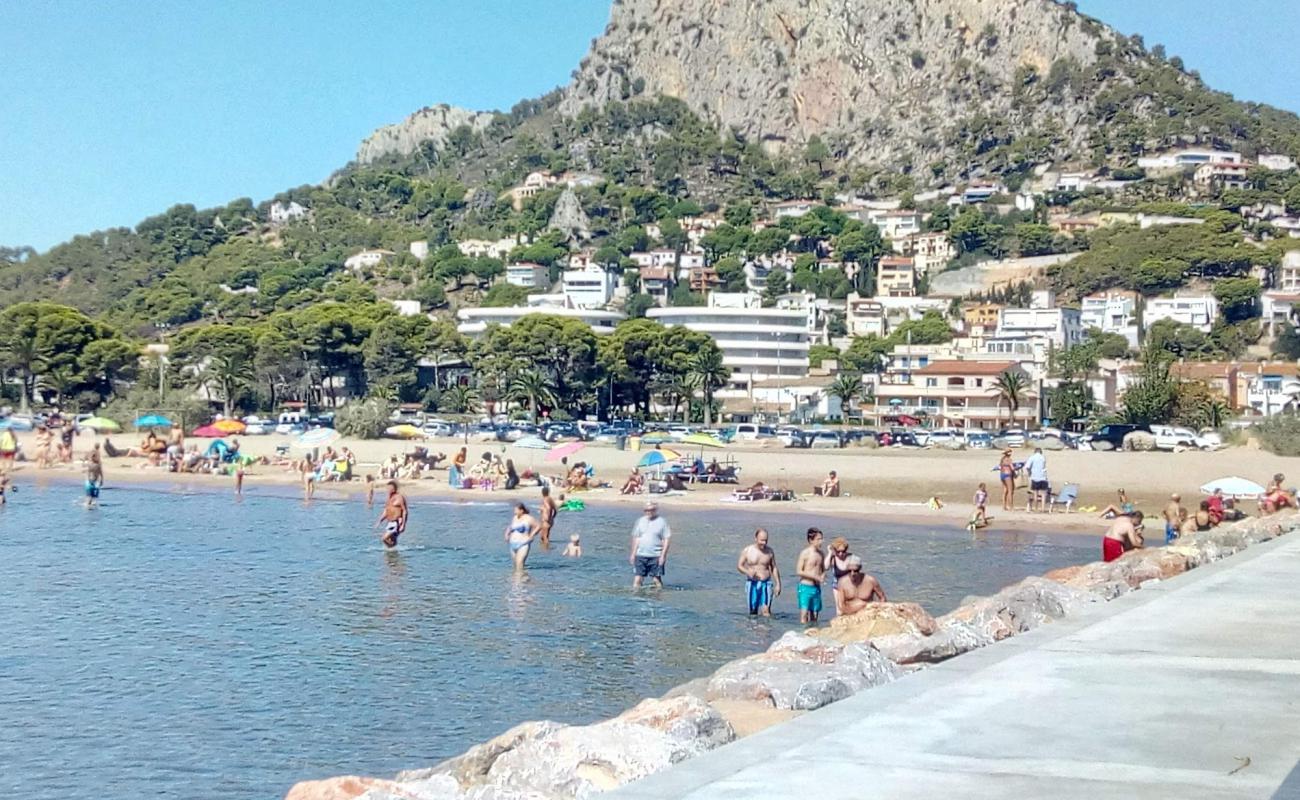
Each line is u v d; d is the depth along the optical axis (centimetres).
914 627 1717
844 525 5953
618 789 750
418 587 3675
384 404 11806
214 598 3462
